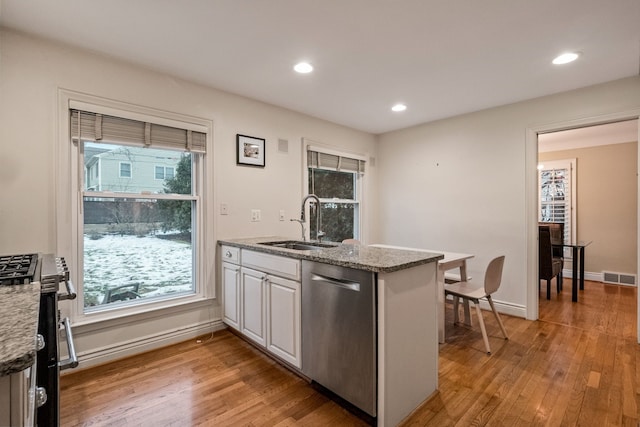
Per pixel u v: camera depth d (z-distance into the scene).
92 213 2.44
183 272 2.93
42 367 1.20
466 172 3.79
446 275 3.90
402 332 1.72
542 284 5.10
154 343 2.64
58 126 2.19
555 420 1.73
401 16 1.90
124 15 1.88
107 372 2.26
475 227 3.71
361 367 1.69
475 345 2.69
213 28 2.03
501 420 1.74
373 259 1.81
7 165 2.02
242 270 2.66
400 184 4.46
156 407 1.86
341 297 1.78
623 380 2.12
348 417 1.78
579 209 5.36
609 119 2.86
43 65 2.14
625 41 2.17
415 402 1.83
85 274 2.42
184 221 2.93
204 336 2.90
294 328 2.11
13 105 2.04
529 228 3.32
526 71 2.64
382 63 2.51
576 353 2.53
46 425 1.20
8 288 1.04
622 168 5.00
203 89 2.92
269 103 3.40
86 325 2.32
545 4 1.78
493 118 3.56
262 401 1.92
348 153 4.29
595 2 1.76
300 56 2.40
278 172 3.50
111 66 2.42
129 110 2.49
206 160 2.95
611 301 4.02
